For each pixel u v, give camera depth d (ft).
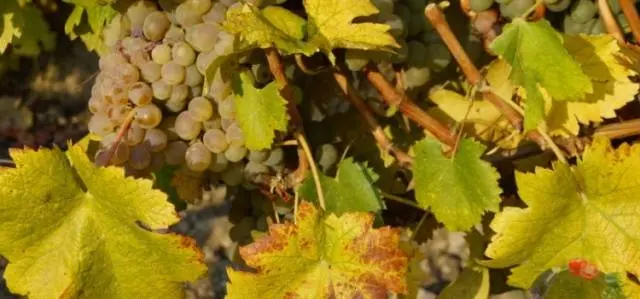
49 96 4.74
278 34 2.88
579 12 3.11
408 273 3.06
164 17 3.05
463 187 2.99
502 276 3.37
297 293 2.91
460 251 4.48
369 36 2.92
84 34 3.65
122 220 2.90
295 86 3.07
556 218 2.95
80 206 2.93
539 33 2.93
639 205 2.95
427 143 3.03
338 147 3.21
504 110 3.08
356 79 3.14
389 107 3.16
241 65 2.98
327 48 2.90
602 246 2.97
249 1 2.99
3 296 4.72
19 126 4.73
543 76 2.91
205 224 4.65
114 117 3.01
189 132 3.01
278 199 3.15
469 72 3.07
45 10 4.34
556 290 3.08
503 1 3.07
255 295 2.90
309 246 2.91
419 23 3.13
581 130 3.09
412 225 3.32
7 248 2.88
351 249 2.90
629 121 3.08
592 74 3.01
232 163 3.10
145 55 3.04
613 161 2.94
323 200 2.99
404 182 3.27
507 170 3.20
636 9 3.16
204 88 2.92
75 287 2.90
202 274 2.92
